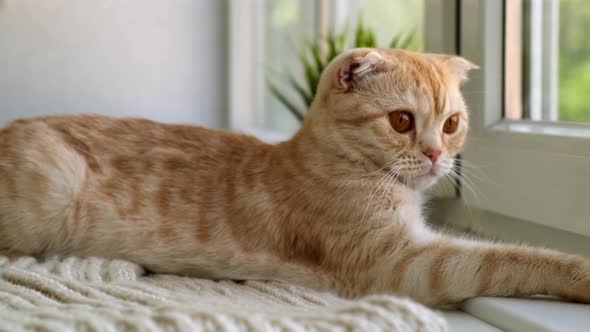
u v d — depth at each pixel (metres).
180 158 1.44
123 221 1.35
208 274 1.33
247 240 1.32
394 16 2.25
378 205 1.27
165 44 2.71
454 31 1.67
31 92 2.52
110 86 2.64
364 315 0.82
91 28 2.59
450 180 1.66
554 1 1.41
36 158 1.36
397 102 1.28
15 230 1.35
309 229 1.30
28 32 2.50
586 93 1.29
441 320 0.85
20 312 0.85
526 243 1.36
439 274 1.14
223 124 2.86
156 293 1.00
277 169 1.38
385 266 1.21
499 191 1.47
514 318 0.96
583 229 1.20
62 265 1.22
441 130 1.33
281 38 2.89
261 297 1.09
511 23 1.51
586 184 1.19
